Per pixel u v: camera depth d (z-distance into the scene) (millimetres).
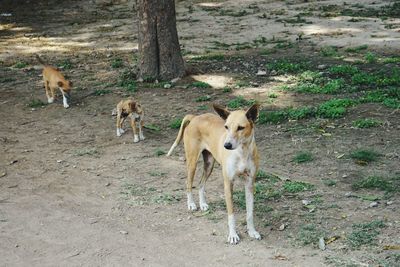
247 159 8391
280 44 13219
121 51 13750
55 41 15445
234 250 8398
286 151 9609
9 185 9320
